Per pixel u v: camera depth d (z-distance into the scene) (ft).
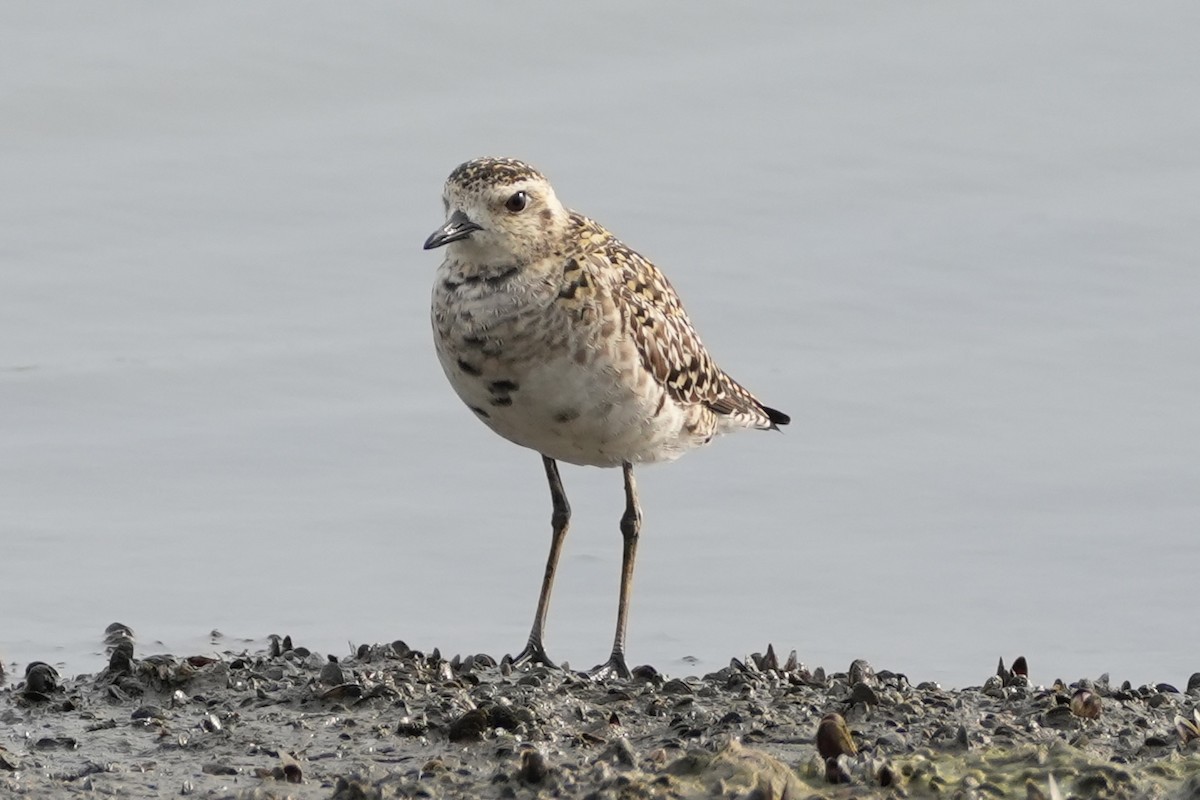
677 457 46.24
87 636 46.91
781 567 52.47
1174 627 48.60
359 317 65.62
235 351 63.52
